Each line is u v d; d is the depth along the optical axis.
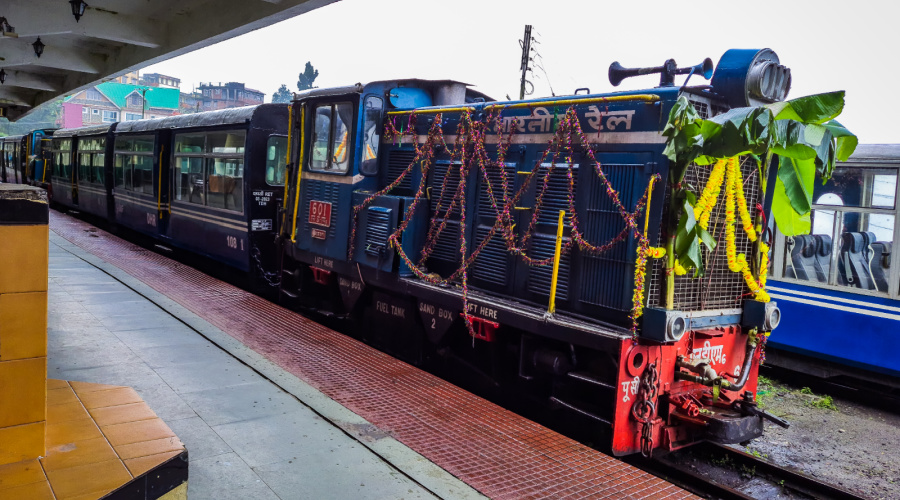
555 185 5.27
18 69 18.02
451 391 5.04
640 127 4.68
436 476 3.53
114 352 5.31
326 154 7.38
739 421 4.51
